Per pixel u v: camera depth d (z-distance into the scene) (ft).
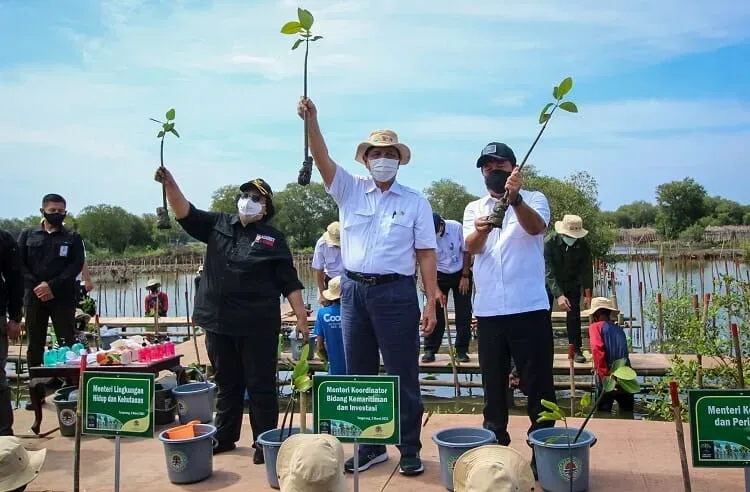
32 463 11.52
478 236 12.54
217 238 15.28
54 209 22.97
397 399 10.80
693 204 194.70
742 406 9.35
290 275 15.31
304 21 12.10
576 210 80.64
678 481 12.93
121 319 47.03
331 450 9.67
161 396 18.62
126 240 211.41
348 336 13.93
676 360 20.17
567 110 11.30
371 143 13.42
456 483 10.17
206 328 15.26
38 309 22.93
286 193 201.46
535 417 13.15
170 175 14.55
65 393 18.44
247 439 16.85
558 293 25.38
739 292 21.84
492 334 13.15
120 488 13.71
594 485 12.75
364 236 13.58
